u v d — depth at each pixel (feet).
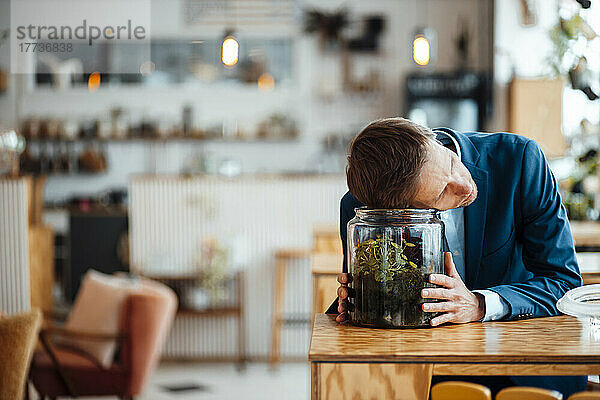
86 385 14.58
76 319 15.57
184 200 21.83
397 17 29.37
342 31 29.27
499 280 6.35
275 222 21.95
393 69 29.40
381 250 5.22
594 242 10.82
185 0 29.60
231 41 19.43
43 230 19.36
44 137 29.12
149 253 21.76
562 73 19.71
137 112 29.55
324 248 12.14
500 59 23.61
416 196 5.23
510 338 4.93
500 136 6.44
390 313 5.21
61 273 28.66
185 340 21.81
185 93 29.58
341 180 22.00
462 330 5.19
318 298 8.32
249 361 21.94
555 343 4.77
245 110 29.58
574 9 18.12
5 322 9.96
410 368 4.49
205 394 18.24
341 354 4.51
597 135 17.38
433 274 5.28
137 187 21.83
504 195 6.22
